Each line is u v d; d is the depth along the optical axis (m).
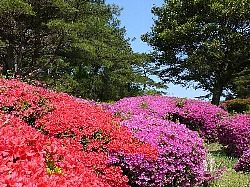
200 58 27.44
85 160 5.94
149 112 13.93
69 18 22.94
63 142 5.82
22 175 2.81
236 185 8.56
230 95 40.44
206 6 27.12
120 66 30.86
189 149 7.16
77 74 32.31
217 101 28.98
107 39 28.08
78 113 7.47
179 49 29.81
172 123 8.09
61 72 31.56
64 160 3.92
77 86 28.73
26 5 18.42
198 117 15.23
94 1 23.66
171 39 28.05
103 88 32.97
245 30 27.69
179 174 7.04
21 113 7.57
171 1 29.52
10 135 3.66
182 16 29.16
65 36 21.77
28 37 23.69
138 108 14.12
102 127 6.85
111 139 6.76
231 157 12.04
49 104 8.08
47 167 3.51
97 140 6.69
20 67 22.42
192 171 7.32
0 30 21.59
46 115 7.50
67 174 3.45
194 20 27.36
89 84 32.06
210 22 27.58
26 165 3.01
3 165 2.89
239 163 9.89
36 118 7.72
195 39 27.64
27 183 2.66
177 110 15.19
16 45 24.00
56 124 6.88
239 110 28.25
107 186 5.05
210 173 8.53
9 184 2.57
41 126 7.16
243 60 27.44
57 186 2.84
